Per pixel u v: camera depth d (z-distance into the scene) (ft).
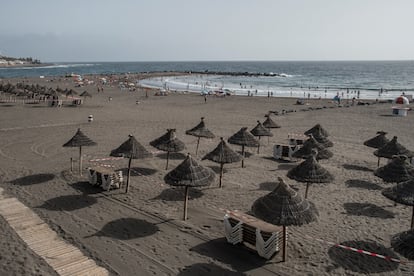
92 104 135.44
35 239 29.60
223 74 444.96
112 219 34.86
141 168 52.95
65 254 27.43
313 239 31.71
